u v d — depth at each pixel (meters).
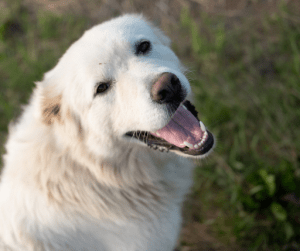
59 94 2.34
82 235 2.41
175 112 2.21
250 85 4.13
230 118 3.95
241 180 3.53
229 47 4.58
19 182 2.26
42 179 2.25
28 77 4.65
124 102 2.20
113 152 2.36
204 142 2.28
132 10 5.22
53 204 2.30
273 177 3.16
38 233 2.29
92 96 2.23
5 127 4.38
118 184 2.47
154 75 2.11
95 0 5.39
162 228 2.57
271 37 4.46
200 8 5.07
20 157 2.28
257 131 3.85
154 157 2.54
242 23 4.72
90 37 2.29
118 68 2.22
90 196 2.39
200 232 3.34
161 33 2.87
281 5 4.55
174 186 2.71
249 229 3.20
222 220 3.35
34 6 5.51
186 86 2.19
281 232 3.08
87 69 2.20
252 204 3.23
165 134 2.35
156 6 5.20
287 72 4.09
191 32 4.76
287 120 3.77
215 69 4.40
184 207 3.53
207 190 3.61
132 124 2.22
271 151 3.68
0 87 4.76
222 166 3.66
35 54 4.93
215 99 4.09
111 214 2.46
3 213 2.30
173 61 2.58
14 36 5.23
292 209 3.13
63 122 2.31
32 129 2.31
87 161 2.34
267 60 4.32
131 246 2.49
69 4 5.43
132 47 2.29
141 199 2.53
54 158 2.26
